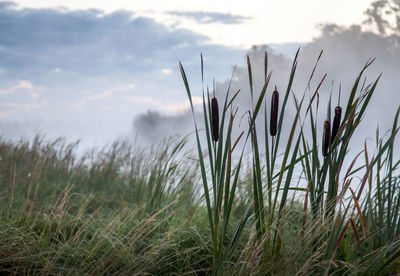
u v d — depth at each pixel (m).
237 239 2.18
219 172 2.02
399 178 2.53
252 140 2.06
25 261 2.58
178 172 3.81
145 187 4.36
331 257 1.94
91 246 2.80
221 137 2.00
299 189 2.15
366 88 2.02
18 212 3.50
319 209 2.15
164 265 2.66
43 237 2.95
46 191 5.17
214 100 1.96
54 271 2.53
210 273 2.70
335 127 2.07
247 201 3.48
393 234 2.34
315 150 2.15
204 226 3.25
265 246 2.09
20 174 5.59
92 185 5.65
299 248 2.26
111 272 2.65
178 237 2.98
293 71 1.97
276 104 1.99
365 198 2.50
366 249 2.59
